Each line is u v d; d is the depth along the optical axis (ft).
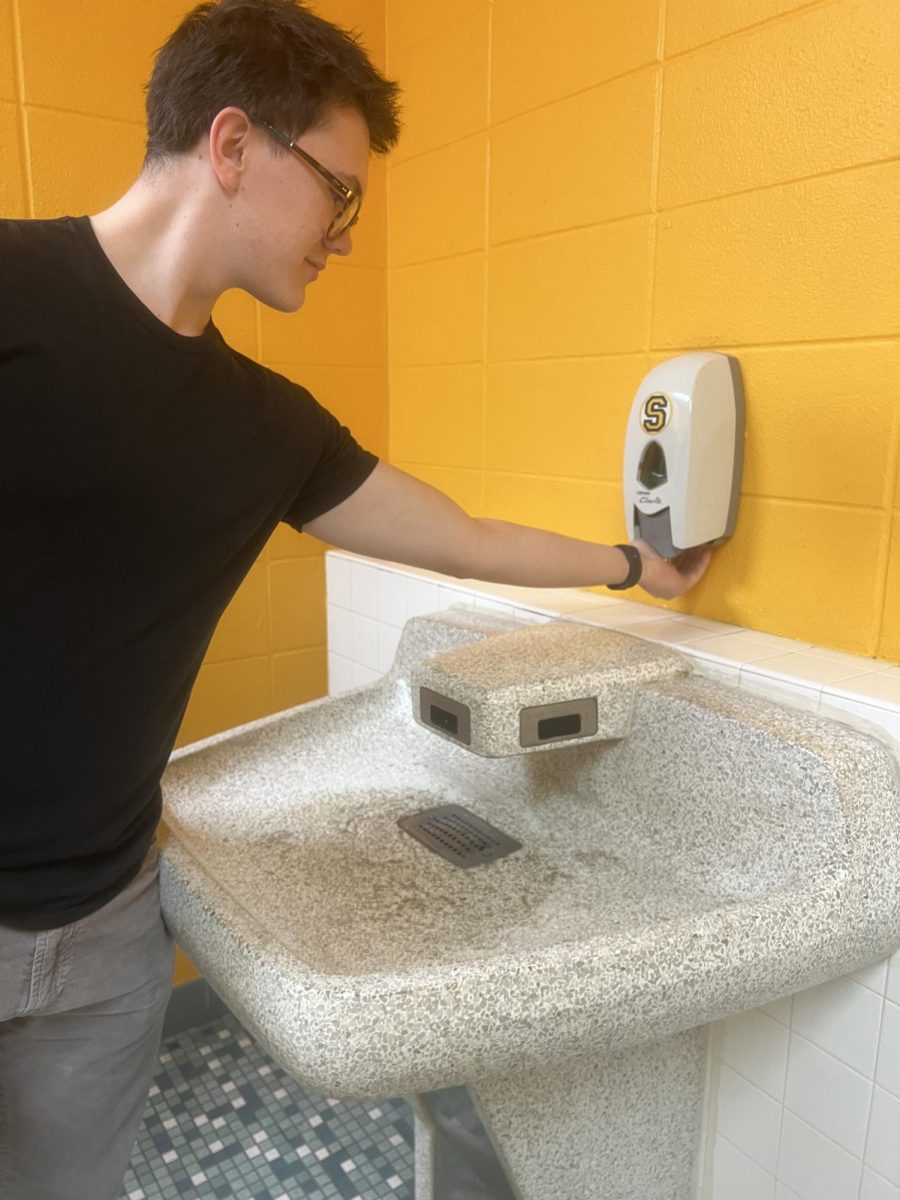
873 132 3.49
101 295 2.63
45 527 2.59
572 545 3.84
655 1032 2.60
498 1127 3.45
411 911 3.32
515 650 3.84
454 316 5.84
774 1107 3.72
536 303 5.17
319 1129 5.63
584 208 4.77
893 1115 3.24
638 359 4.60
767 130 3.85
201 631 3.06
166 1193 5.15
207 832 3.83
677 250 4.31
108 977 3.27
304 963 2.54
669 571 4.16
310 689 6.70
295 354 6.12
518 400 5.41
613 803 3.74
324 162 2.79
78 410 2.56
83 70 5.14
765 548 4.14
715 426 4.02
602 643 3.95
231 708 6.37
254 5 2.61
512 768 4.18
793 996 3.56
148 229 2.72
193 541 2.87
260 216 2.76
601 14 4.51
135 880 3.34
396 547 3.55
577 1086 3.61
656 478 4.18
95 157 5.26
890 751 3.07
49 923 3.03
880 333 3.58
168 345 2.74
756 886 3.16
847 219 3.62
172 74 2.64
